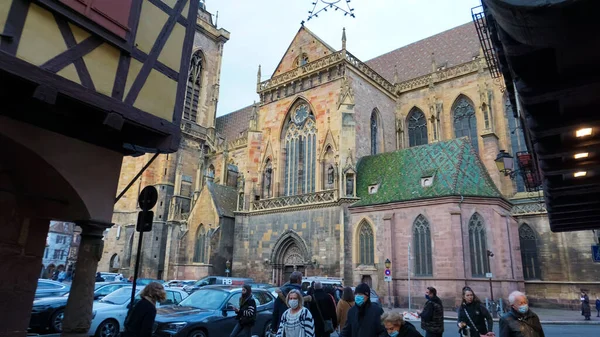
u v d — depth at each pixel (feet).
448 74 173.78
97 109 31.71
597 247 81.25
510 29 16.37
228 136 266.36
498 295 111.75
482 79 160.76
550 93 20.83
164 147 38.34
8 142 31.50
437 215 119.34
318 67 160.15
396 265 123.34
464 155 133.80
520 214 138.72
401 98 186.09
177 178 214.69
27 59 27.07
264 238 153.28
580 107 22.74
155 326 48.21
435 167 132.57
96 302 61.21
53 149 33.53
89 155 36.78
